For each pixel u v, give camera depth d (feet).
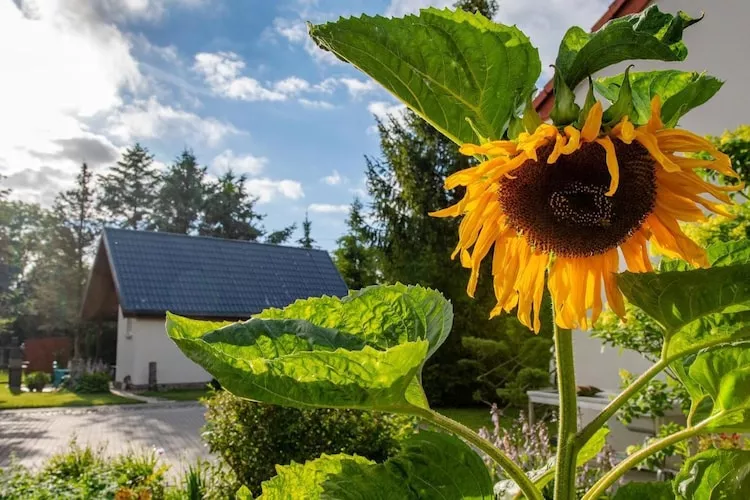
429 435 3.34
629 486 4.02
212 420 22.80
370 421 21.89
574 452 3.44
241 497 3.97
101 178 194.59
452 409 57.93
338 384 2.97
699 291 3.00
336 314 3.80
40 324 165.37
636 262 3.66
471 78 3.65
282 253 92.27
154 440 45.57
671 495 3.93
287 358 2.81
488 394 57.82
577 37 3.39
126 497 19.97
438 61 3.61
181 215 186.80
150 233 87.04
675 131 3.27
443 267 64.39
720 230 15.05
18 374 85.61
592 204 3.43
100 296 99.14
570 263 3.73
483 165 3.37
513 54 3.58
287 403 2.98
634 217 3.50
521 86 3.65
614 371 32.60
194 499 21.03
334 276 91.86
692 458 3.49
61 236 186.91
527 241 3.73
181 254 85.30
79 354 135.03
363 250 88.53
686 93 3.66
